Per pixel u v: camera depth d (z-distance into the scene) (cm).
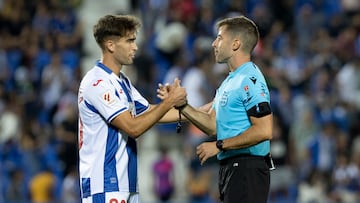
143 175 5281
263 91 2303
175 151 5116
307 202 4688
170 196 4866
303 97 5447
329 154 4966
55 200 4825
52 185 4847
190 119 2405
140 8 6319
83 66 6025
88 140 2373
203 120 2405
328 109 5306
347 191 4800
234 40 2350
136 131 2323
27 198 4906
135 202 2398
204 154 2309
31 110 5400
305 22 6266
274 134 4562
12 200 4906
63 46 5950
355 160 4888
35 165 5022
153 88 5334
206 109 2502
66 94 5397
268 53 5681
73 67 5794
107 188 2341
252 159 2331
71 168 4881
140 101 2480
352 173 4841
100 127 2364
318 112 5306
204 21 5950
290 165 4694
